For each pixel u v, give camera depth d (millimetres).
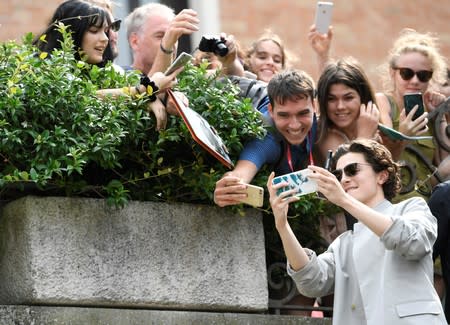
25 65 9336
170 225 9750
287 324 10094
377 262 8836
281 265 10445
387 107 11500
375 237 8906
